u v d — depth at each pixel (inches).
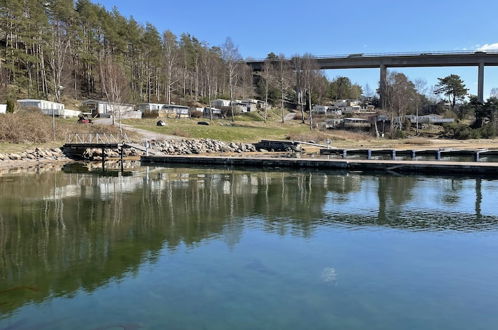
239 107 3912.4
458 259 398.6
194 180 991.6
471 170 1040.2
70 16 3230.8
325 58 4264.3
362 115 4471.0
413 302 305.0
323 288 328.8
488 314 286.4
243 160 1359.5
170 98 3969.0
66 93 3159.5
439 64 3912.4
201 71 4493.1
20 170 1207.6
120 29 3683.6
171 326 267.6
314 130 3186.5
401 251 422.9
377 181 954.1
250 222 548.1
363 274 359.3
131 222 550.0
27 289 328.5
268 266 377.7
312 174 1120.8
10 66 2763.3
